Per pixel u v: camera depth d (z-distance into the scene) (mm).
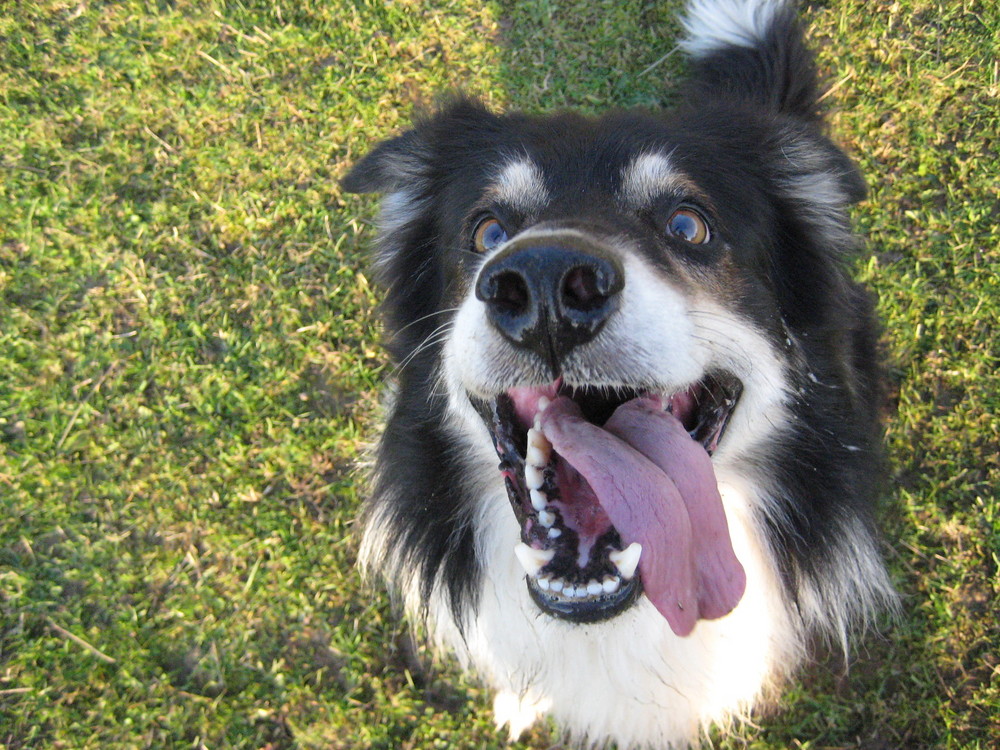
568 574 405
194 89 628
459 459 457
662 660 464
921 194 593
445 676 542
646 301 376
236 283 598
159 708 537
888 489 538
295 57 632
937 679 526
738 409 422
